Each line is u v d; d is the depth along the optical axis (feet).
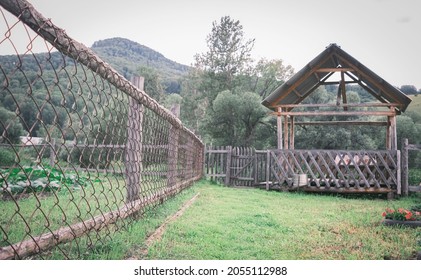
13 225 12.85
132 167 15.69
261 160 45.73
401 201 34.40
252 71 124.36
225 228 16.92
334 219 21.31
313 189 39.37
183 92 156.56
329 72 46.06
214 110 96.02
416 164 59.36
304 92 51.60
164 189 22.21
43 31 7.72
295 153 41.47
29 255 7.81
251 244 14.32
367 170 39.01
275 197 33.58
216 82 123.85
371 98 115.44
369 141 77.41
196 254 12.30
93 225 10.66
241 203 27.17
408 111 77.05
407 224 19.34
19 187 21.98
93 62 9.89
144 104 16.19
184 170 32.96
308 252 13.55
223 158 50.47
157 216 17.78
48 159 37.37
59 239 8.82
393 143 42.29
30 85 6.11
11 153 28.48
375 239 15.97
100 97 9.48
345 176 42.47
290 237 15.93
